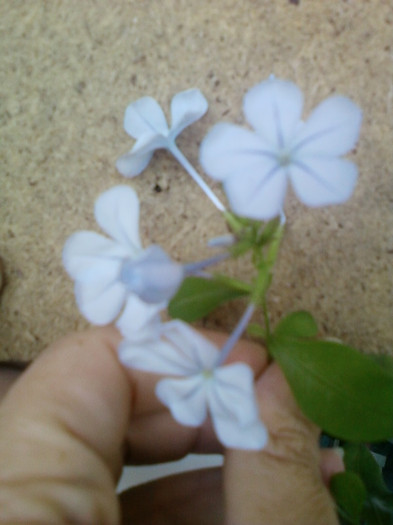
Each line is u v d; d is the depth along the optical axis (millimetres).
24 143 126
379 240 113
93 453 77
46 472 71
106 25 123
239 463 86
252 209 68
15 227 127
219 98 119
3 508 65
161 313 116
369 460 107
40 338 126
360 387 85
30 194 126
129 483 132
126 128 104
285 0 116
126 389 91
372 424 84
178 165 119
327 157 70
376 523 104
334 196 68
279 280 116
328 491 90
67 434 76
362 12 114
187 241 119
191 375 71
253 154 70
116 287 79
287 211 116
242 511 83
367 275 114
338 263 115
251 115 71
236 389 66
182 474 117
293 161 71
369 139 114
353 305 114
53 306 126
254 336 115
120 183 122
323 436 126
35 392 81
